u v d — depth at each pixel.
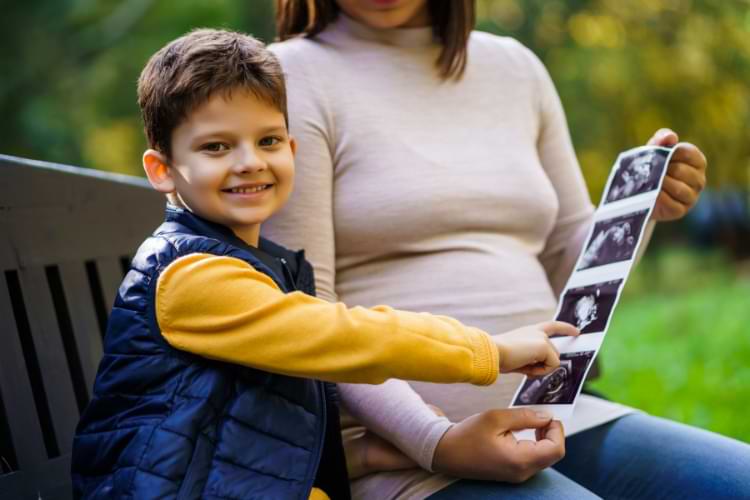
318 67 2.11
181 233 1.73
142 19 10.99
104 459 1.62
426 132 2.13
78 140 10.84
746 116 10.46
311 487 1.64
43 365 1.96
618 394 4.91
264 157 1.76
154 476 1.53
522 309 2.06
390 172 2.06
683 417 4.34
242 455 1.60
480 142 2.17
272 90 1.76
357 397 1.88
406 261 2.07
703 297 8.23
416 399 1.85
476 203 2.09
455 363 1.65
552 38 10.47
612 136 10.30
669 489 1.93
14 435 1.85
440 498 1.76
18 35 11.10
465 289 2.04
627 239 1.99
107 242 2.18
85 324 2.09
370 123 2.09
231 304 1.60
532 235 2.21
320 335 1.60
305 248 2.00
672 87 10.30
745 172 10.70
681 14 10.28
